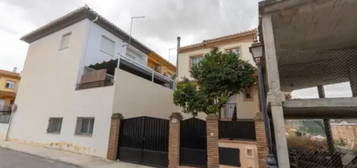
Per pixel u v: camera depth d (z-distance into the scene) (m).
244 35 13.52
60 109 10.84
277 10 4.88
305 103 4.45
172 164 6.43
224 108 12.50
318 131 12.88
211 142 5.98
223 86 9.52
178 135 6.62
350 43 6.42
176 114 6.84
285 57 7.29
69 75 11.15
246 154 5.49
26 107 13.04
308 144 9.51
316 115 7.50
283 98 4.44
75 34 12.00
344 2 4.52
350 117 8.35
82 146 9.10
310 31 5.72
